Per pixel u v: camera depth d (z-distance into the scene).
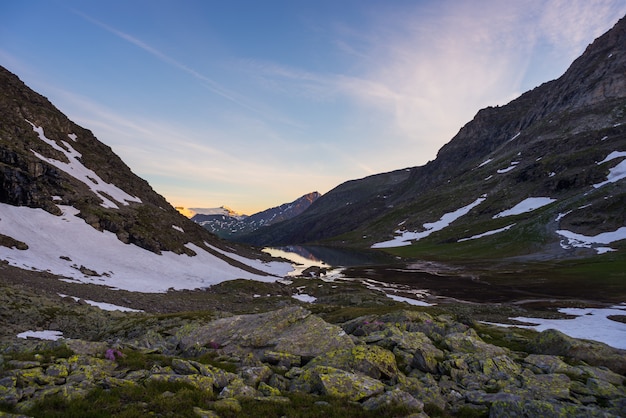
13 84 138.88
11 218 76.06
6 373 15.16
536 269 107.56
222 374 17.20
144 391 14.60
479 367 20.92
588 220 136.88
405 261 164.62
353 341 23.77
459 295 80.75
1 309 37.34
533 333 35.53
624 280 81.00
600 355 23.03
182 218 155.88
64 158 118.06
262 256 172.38
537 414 14.33
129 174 157.38
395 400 15.16
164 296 65.75
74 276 63.50
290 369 19.69
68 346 20.45
